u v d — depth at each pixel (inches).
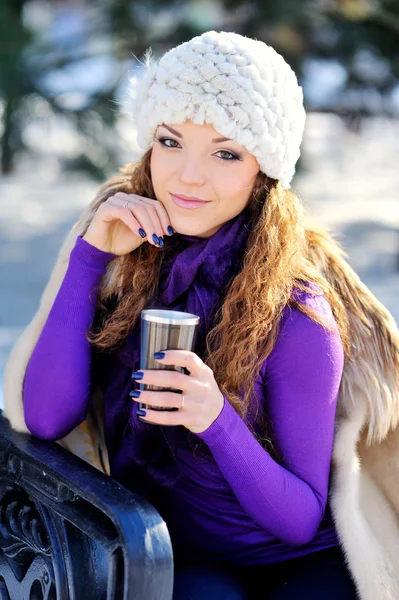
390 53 305.1
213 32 67.3
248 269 68.5
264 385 69.0
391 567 68.2
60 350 70.3
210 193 67.6
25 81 283.3
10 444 69.2
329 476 70.6
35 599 67.4
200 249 71.0
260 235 69.3
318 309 68.3
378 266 286.4
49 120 305.9
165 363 59.6
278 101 66.6
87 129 299.7
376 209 390.9
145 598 55.8
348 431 70.0
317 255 73.9
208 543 70.7
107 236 70.9
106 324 71.6
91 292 71.9
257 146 66.8
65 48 295.6
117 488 59.7
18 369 72.5
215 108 64.8
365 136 558.6
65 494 62.9
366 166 495.5
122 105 75.2
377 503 71.6
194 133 66.5
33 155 346.9
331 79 317.1
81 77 300.0
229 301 68.0
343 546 68.2
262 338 67.5
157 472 69.5
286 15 278.4
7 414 73.2
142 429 69.2
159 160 68.6
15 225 348.2
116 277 72.8
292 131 68.6
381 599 66.7
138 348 70.7
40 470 64.6
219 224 70.2
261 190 70.4
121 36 296.7
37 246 315.0
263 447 69.9
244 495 65.2
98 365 75.4
